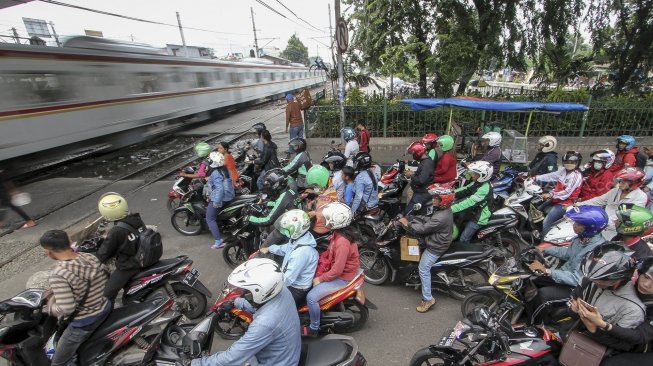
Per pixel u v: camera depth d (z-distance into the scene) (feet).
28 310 10.34
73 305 9.31
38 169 36.45
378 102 38.60
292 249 12.03
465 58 37.24
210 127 65.10
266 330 7.79
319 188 18.10
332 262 12.11
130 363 10.46
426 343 12.48
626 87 43.80
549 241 13.94
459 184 21.93
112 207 11.81
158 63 52.65
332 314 12.23
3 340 10.00
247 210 17.13
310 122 38.42
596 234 10.55
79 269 9.50
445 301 14.70
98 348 10.32
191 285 13.15
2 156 30.78
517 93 41.22
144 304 11.02
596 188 17.51
